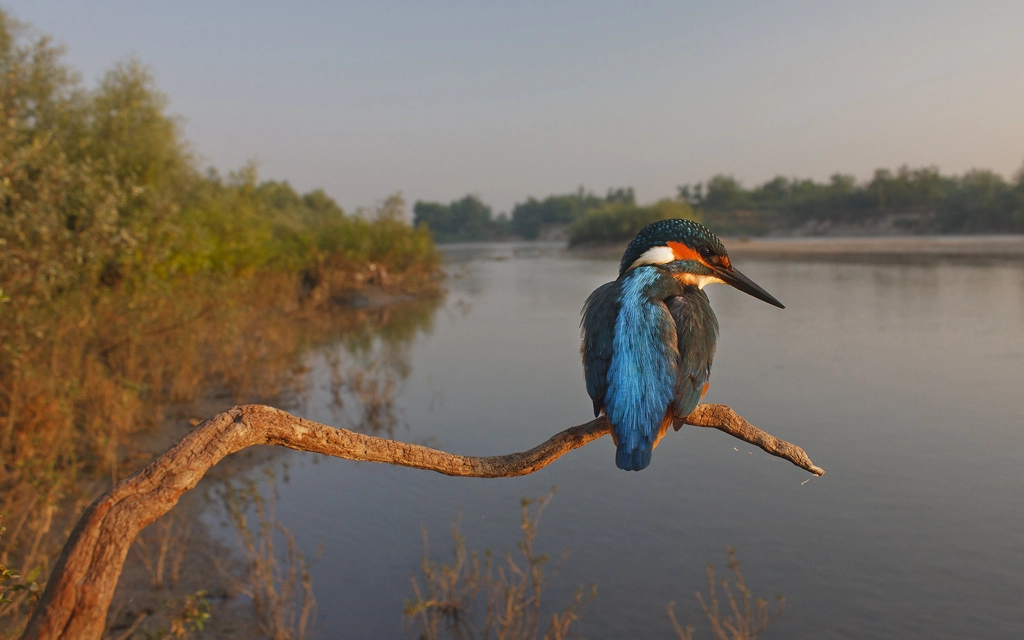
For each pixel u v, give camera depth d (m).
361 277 30.38
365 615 6.04
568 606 6.05
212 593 6.37
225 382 13.22
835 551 6.79
